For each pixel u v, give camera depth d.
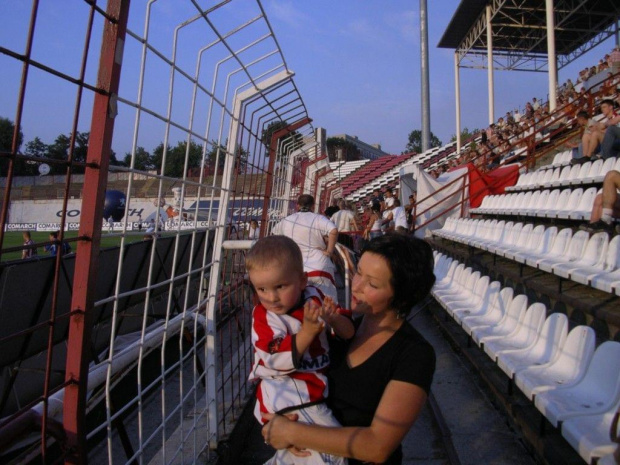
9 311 3.56
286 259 1.58
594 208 5.74
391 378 1.55
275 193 5.48
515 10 19.56
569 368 3.24
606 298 4.58
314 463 1.59
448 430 3.69
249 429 3.68
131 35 1.75
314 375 1.64
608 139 7.96
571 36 21.69
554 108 15.41
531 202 9.09
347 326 1.67
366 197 29.03
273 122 4.81
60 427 1.47
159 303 6.86
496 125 20.70
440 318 6.81
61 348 5.11
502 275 6.95
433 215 12.91
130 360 2.28
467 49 23.75
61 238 1.36
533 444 3.20
